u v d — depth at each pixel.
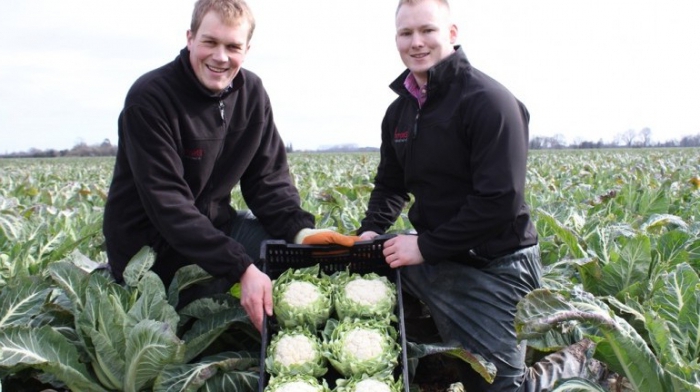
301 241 3.64
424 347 3.01
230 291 3.59
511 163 3.00
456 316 3.26
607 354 2.64
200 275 3.40
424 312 3.91
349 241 3.27
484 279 3.19
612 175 12.94
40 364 2.68
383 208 3.90
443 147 3.21
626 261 3.64
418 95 3.36
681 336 2.77
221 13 3.12
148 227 3.54
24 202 8.98
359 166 20.50
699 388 2.26
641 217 5.46
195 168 3.44
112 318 2.84
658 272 3.71
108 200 3.56
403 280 3.50
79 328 2.96
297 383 2.61
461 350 2.93
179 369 2.77
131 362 2.76
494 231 3.05
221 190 3.69
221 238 3.07
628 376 2.56
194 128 3.35
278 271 3.38
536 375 2.90
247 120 3.64
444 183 3.30
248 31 3.27
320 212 6.20
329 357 2.80
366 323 2.94
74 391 2.88
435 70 3.13
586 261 3.67
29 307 3.09
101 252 4.90
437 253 3.05
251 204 3.91
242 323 3.29
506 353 3.15
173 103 3.25
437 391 3.55
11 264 3.99
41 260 4.16
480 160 3.06
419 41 3.15
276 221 3.81
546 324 2.47
